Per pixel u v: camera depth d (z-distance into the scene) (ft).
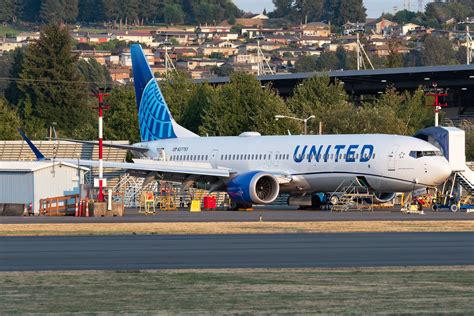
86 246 591.37
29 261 513.86
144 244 602.44
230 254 541.75
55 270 476.13
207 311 365.40
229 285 424.87
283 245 590.55
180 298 393.50
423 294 399.44
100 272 465.88
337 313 359.25
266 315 356.59
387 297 392.68
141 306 376.48
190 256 533.14
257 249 567.59
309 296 396.16
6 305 379.76
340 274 456.04
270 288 416.05
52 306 377.50
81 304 381.40
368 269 471.62
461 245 586.86
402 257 523.29
